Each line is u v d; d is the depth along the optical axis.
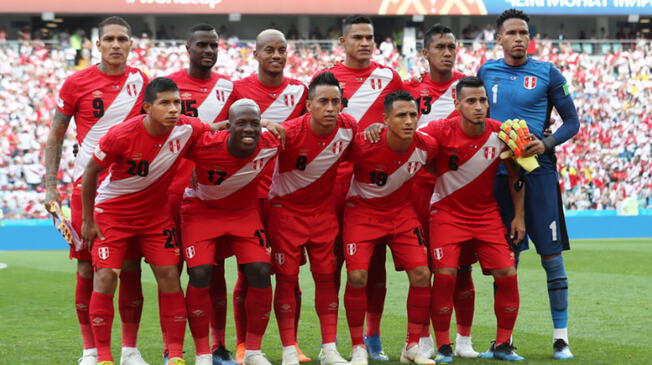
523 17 13.96
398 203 12.98
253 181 12.28
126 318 12.82
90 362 12.67
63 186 45.72
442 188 13.09
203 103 14.05
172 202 13.45
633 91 53.50
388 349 14.30
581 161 50.66
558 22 59.88
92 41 54.72
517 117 13.91
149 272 27.94
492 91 14.12
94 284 12.12
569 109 13.89
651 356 12.91
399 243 12.86
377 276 13.67
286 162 12.65
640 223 46.03
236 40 54.53
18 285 24.41
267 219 13.48
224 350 13.40
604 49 55.72
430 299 13.08
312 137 12.43
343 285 23.52
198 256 12.20
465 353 13.59
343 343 15.02
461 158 12.77
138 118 11.83
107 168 12.73
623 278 24.41
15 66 49.84
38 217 45.75
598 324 16.27
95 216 12.21
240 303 13.60
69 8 51.69
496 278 13.01
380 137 12.44
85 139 13.48
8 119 48.28
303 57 53.03
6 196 45.81
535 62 14.14
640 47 55.03
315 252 12.84
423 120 14.80
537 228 13.66
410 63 53.97
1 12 50.97
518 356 12.91
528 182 13.64
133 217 12.12
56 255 36.09
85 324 13.06
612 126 52.28
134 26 57.19
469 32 57.81
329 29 58.19
